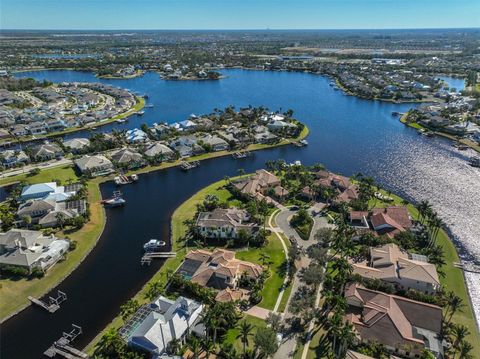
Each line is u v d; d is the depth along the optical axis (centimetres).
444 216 12481
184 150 18288
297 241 10962
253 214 11819
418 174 16038
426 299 8400
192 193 14362
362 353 7031
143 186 15075
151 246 10738
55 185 14075
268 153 18862
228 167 17012
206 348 7194
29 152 17625
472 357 6875
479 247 10788
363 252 10238
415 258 9712
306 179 14225
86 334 7850
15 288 9119
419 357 6981
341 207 12188
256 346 6925
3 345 7650
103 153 18350
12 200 13275
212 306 8194
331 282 8638
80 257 10388
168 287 9075
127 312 8094
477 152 18550
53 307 8538
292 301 8500
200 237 11269
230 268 9119
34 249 10119
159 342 6994
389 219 11512
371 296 8294
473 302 8575
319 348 7244
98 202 13612
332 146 19812
